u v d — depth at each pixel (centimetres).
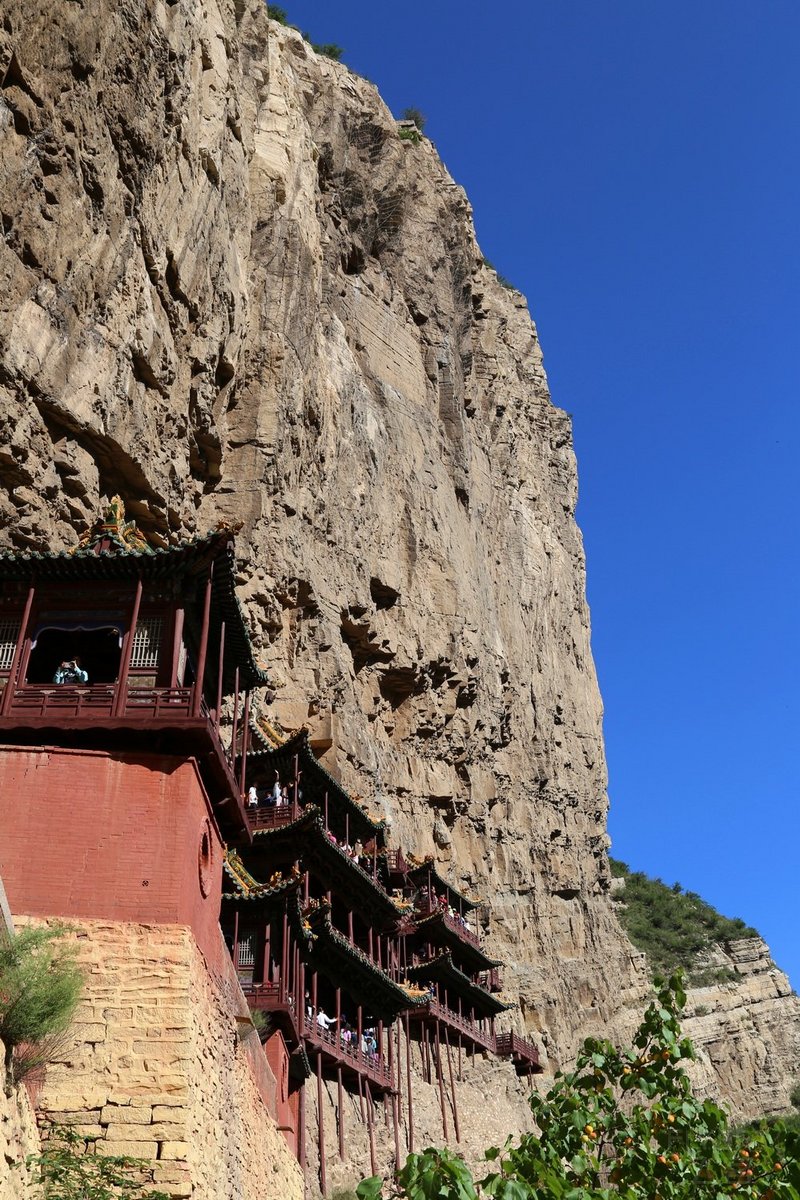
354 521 7381
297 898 3703
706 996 13125
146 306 4734
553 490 12725
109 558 2602
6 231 3944
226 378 5700
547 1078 7894
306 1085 4056
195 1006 2181
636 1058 1822
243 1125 2580
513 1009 8256
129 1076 2020
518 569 10738
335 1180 4059
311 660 6488
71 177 4244
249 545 5875
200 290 5250
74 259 4272
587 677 12062
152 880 2236
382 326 8888
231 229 5869
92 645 2761
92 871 2225
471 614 8694
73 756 2330
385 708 7675
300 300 6800
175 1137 1973
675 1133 1719
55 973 1856
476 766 8625
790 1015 13550
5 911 1872
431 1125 5412
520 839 9356
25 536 4138
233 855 3862
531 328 13925
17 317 3978
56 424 4234
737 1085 12150
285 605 6366
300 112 7725
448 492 9000
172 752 2427
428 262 9769
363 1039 4869
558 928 9625
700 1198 1630
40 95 4044
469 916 8131
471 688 8438
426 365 9456
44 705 2438
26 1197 1745
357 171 8725
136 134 4634
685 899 16950
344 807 5094
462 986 6456
